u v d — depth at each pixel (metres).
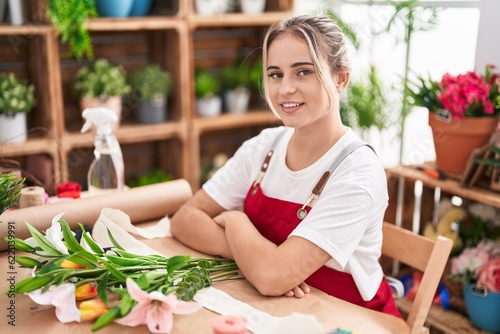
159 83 3.09
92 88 2.97
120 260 1.31
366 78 2.91
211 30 3.59
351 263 1.42
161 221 1.77
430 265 1.43
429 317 2.18
